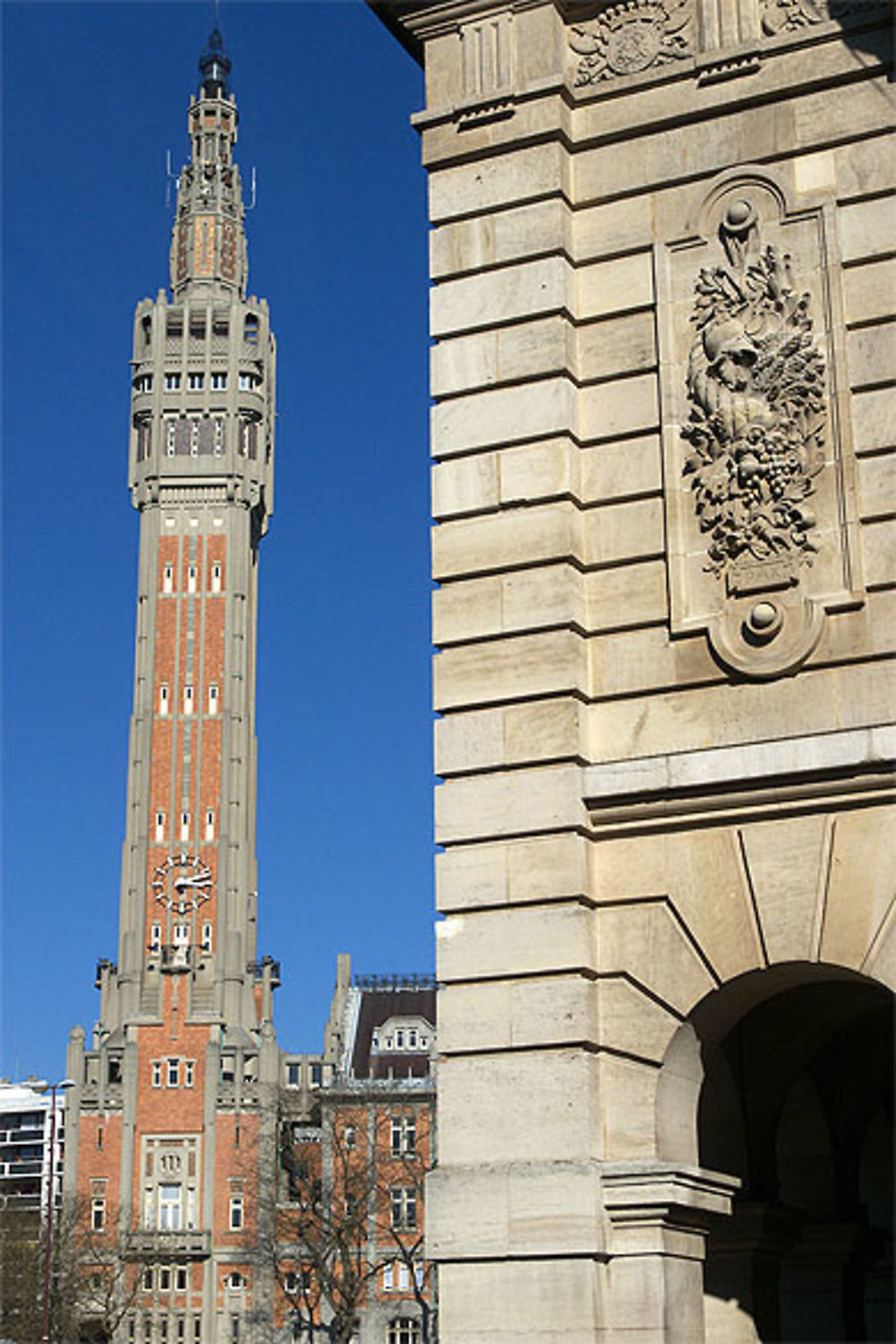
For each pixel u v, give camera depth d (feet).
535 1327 53.78
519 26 65.51
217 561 504.02
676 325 61.21
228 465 508.53
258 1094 447.01
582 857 57.21
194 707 493.36
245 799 494.59
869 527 56.49
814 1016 64.85
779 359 58.90
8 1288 330.54
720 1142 62.03
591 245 63.16
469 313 63.41
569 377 61.72
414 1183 375.04
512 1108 55.98
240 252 545.85
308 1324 384.06
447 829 59.16
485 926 57.82
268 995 491.31
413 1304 375.66
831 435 57.77
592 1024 56.03
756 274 59.93
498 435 61.93
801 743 55.11
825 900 54.29
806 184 60.23
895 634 55.16
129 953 469.57
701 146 62.13
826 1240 67.77
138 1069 455.22
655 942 56.39
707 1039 56.85
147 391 516.73
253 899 495.00
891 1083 73.00
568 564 59.93
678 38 63.41
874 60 59.62
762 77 61.36
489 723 59.47
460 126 65.31
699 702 57.67
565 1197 54.24
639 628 59.31
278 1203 404.98
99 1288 391.86
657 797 57.06
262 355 525.34
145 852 480.64
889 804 54.19
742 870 55.67
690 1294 54.80
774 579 57.16
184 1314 431.43
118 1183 445.37
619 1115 55.62
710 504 58.85
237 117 565.53
